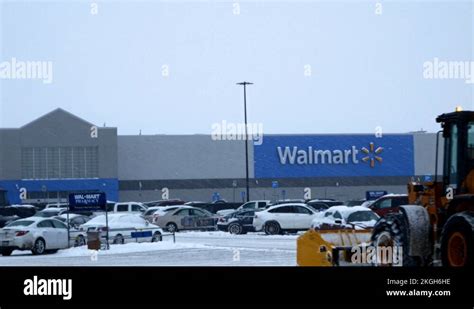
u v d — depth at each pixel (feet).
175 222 150.30
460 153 48.16
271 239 121.08
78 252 97.45
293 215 132.87
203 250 95.66
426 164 218.59
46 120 207.82
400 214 50.24
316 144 219.41
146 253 93.35
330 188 218.18
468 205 46.91
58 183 207.92
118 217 116.16
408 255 48.75
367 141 218.38
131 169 221.46
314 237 54.90
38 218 98.84
